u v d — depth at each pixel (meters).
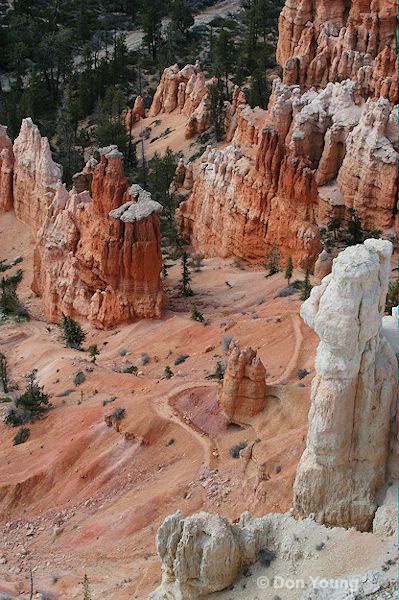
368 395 32.78
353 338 31.41
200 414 51.69
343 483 33.84
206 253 94.00
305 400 47.28
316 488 33.84
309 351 56.56
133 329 71.62
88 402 59.22
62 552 46.50
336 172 94.69
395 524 32.44
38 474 52.62
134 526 45.94
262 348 59.56
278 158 79.88
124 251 70.75
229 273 83.25
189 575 31.91
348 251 31.61
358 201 89.38
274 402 48.53
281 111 96.38
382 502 34.03
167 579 33.09
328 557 31.69
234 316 69.06
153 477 49.28
